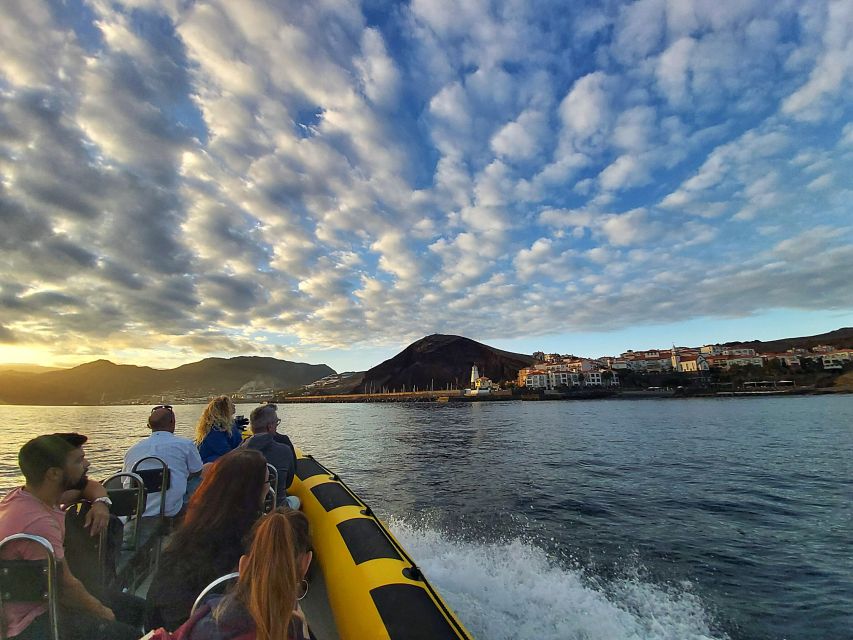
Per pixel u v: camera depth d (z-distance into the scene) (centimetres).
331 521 412
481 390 19988
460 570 584
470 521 888
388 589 282
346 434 3456
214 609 142
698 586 603
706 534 831
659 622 492
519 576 575
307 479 563
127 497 296
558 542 765
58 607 179
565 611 485
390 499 1092
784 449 2145
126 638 216
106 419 5584
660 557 708
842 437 2645
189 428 3375
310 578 385
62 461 200
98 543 244
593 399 15438
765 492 1200
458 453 2116
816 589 599
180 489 350
